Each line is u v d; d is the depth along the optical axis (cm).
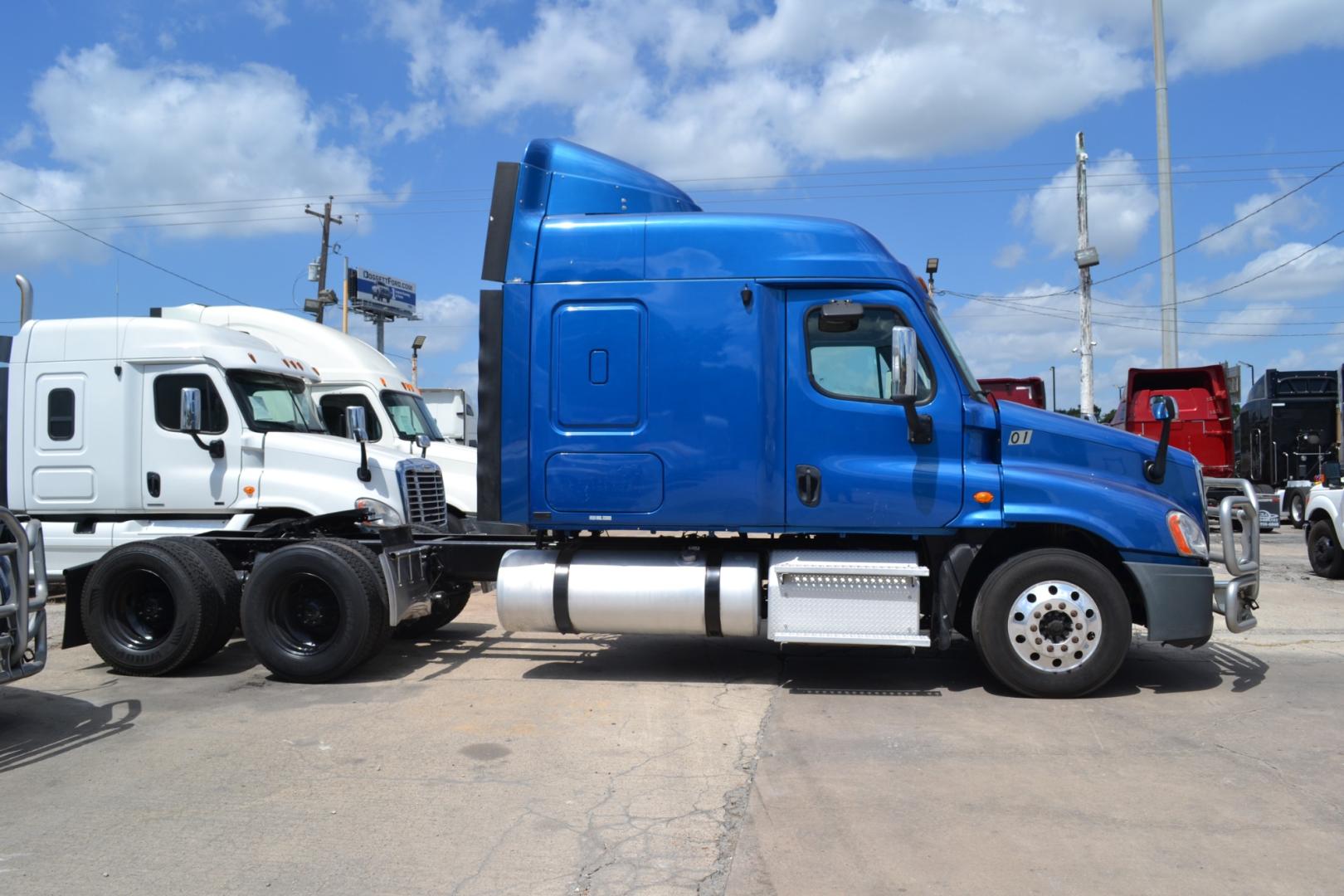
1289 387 2236
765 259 649
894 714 600
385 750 536
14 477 831
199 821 434
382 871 381
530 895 361
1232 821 423
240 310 1331
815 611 637
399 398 1373
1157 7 2105
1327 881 365
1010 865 382
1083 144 2459
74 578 736
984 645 629
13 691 682
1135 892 359
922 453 636
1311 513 1285
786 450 644
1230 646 797
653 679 702
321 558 689
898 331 604
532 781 484
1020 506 625
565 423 656
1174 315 2088
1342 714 590
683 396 646
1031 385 2131
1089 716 589
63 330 830
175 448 812
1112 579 618
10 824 434
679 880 372
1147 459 656
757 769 498
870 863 386
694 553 668
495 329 670
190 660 713
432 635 880
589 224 666
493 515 665
